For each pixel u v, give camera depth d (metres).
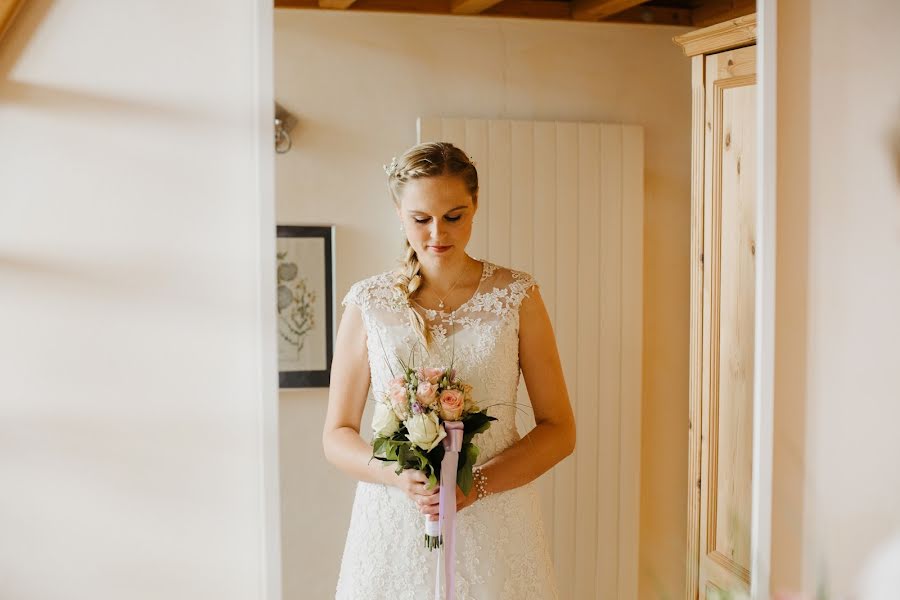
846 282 1.72
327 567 1.52
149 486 1.51
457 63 1.54
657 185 1.64
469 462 1.49
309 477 1.51
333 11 1.48
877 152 1.71
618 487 1.66
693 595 1.70
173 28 1.49
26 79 1.46
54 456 1.49
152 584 1.52
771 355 1.66
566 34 1.59
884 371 1.74
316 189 1.49
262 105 1.46
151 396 1.51
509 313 1.58
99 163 1.48
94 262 1.49
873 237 1.72
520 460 1.60
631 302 1.65
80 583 1.51
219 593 1.54
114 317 1.49
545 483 1.62
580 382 1.63
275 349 1.47
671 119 1.64
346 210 1.50
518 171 1.58
